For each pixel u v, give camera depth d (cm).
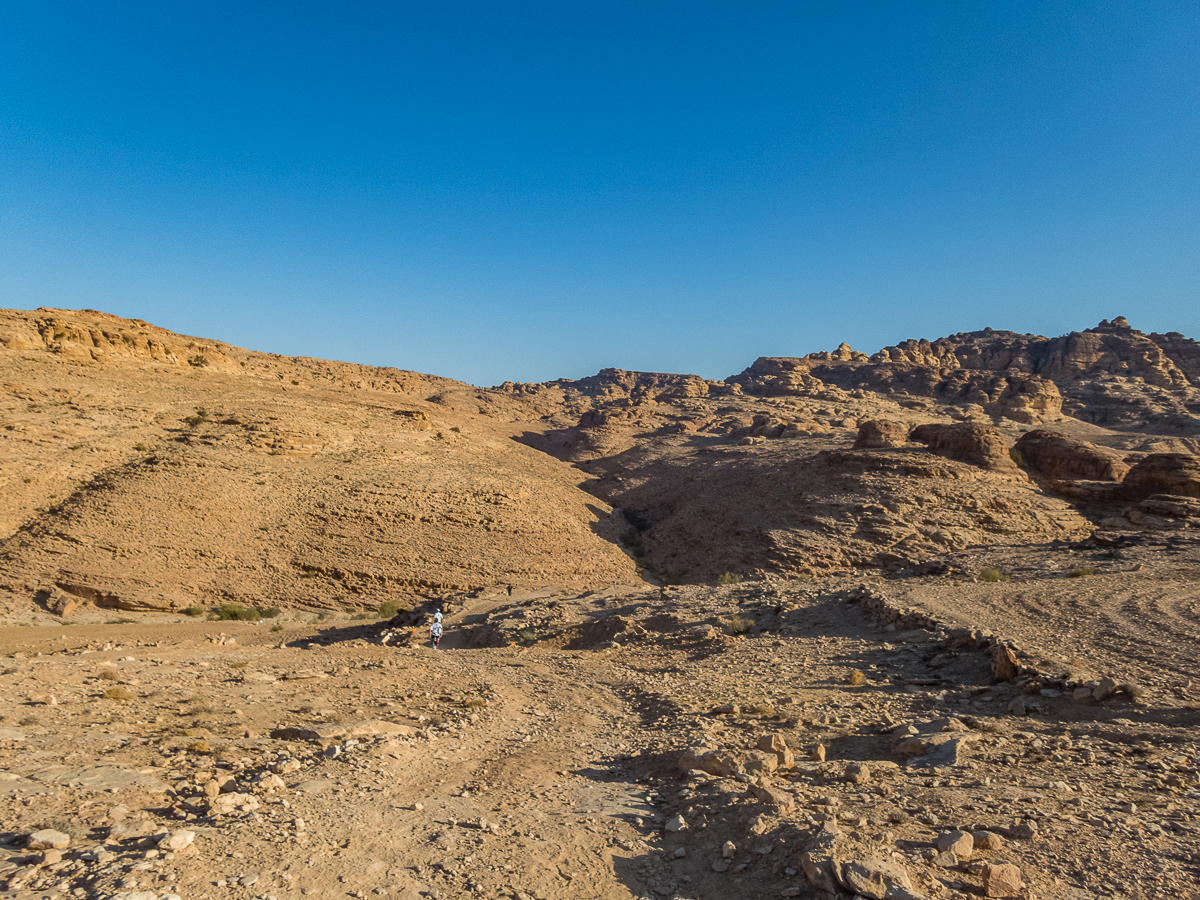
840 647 2139
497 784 931
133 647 2200
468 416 16500
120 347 8425
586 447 14938
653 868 657
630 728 1358
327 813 743
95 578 4631
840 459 7538
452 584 5609
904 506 6306
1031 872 567
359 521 6112
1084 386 16938
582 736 1284
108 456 6022
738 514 7512
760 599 3081
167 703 1324
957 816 720
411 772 958
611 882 622
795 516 6794
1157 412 14575
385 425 9012
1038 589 2620
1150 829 657
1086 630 1897
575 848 697
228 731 1143
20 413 6191
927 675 1697
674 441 13962
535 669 2155
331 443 7606
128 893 503
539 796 884
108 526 5056
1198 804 736
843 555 5853
